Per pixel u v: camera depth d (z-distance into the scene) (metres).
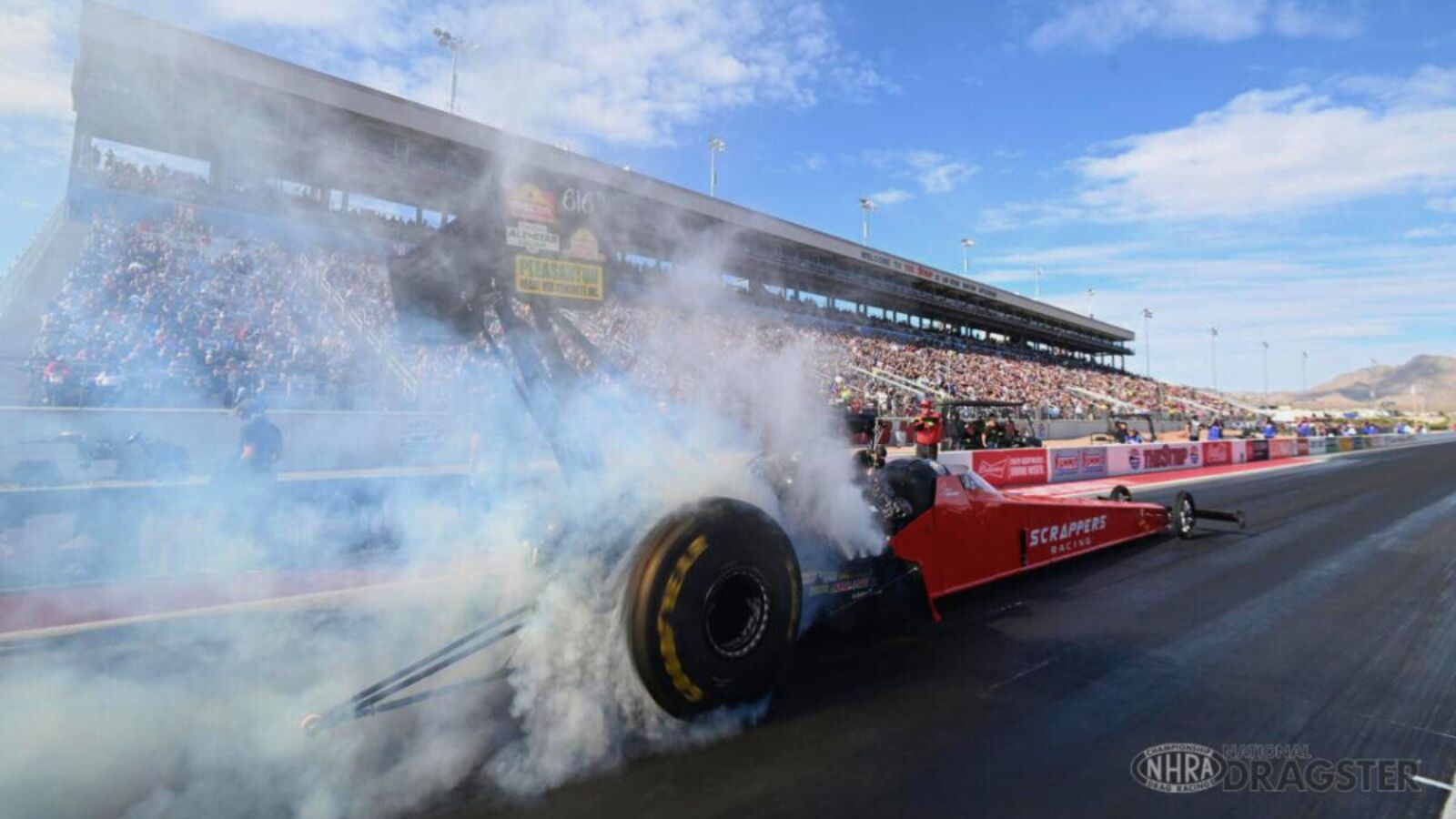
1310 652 3.72
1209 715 2.96
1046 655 3.57
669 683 2.50
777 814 2.19
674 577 2.52
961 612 4.27
